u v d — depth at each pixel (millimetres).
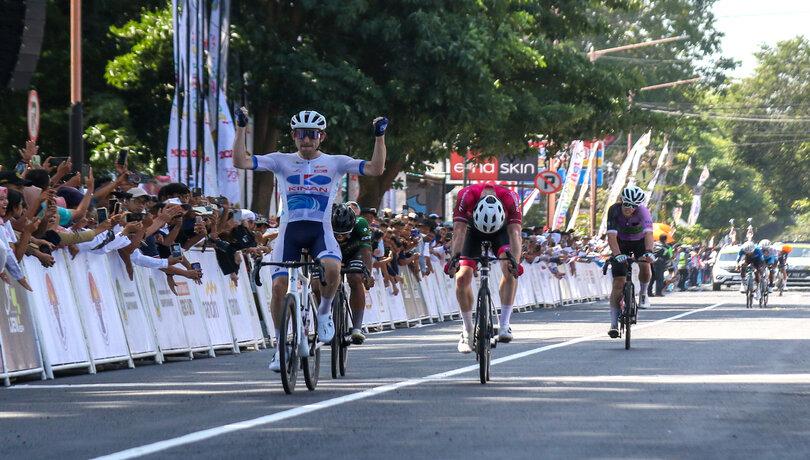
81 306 28125
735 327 44500
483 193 24781
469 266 24547
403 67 57219
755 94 199125
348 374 26047
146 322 30781
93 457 15047
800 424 18047
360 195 67875
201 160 46906
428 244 52250
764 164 198500
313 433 16984
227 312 35406
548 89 69812
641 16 152375
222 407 20062
